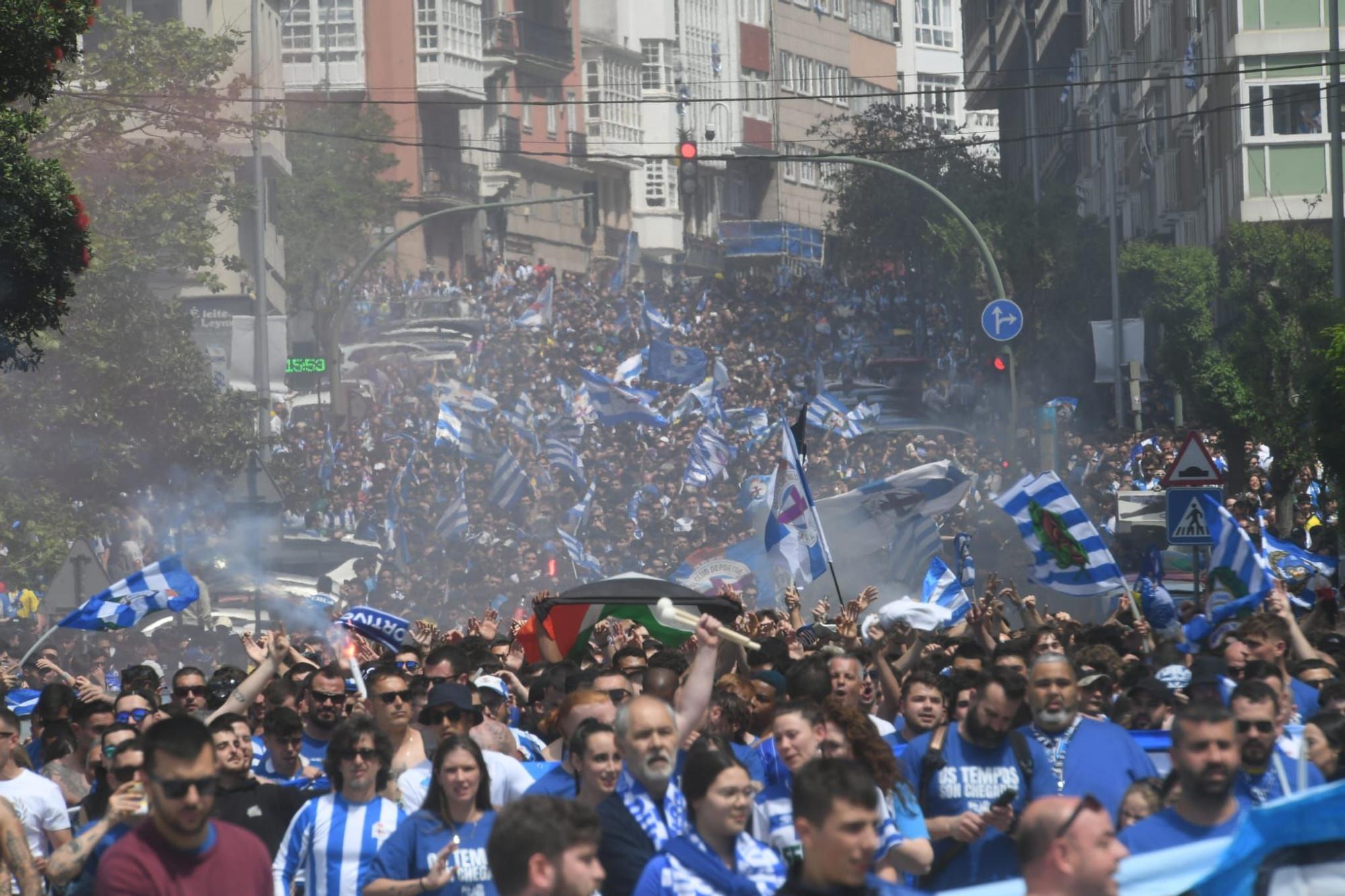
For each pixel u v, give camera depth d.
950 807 22.97
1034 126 180.62
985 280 155.88
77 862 21.56
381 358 145.88
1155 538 72.06
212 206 133.88
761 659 32.12
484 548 86.12
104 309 82.88
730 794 18.48
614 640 38.56
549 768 25.92
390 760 24.03
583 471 102.06
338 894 23.27
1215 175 135.38
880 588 51.34
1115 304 127.94
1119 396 126.56
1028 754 23.08
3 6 47.12
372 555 81.06
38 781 26.14
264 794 25.11
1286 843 14.28
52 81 51.12
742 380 145.75
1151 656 35.22
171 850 18.41
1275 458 83.38
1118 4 189.00
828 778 16.55
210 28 137.00
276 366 112.94
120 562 76.12
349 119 178.25
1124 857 15.17
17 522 75.00
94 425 81.38
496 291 182.38
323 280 173.88
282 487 91.00
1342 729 22.92
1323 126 124.12
